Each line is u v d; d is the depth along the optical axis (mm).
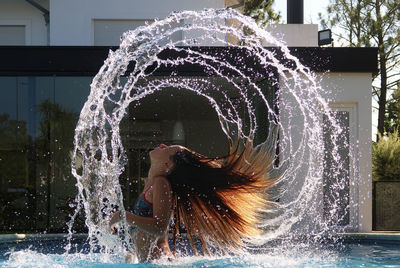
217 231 5480
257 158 5621
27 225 11102
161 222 4781
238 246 5715
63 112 11258
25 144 11250
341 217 10844
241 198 5551
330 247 7238
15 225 11102
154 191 4879
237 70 10492
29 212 11133
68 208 11031
